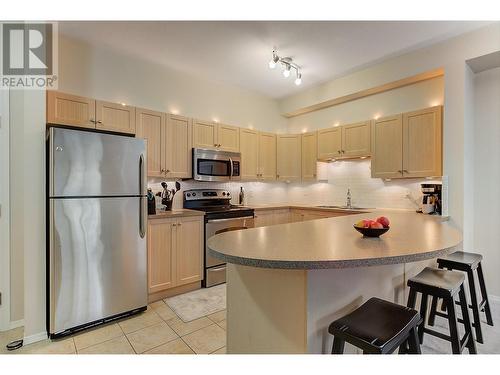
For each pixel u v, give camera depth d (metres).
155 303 2.79
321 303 1.29
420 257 1.18
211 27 2.61
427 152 3.03
